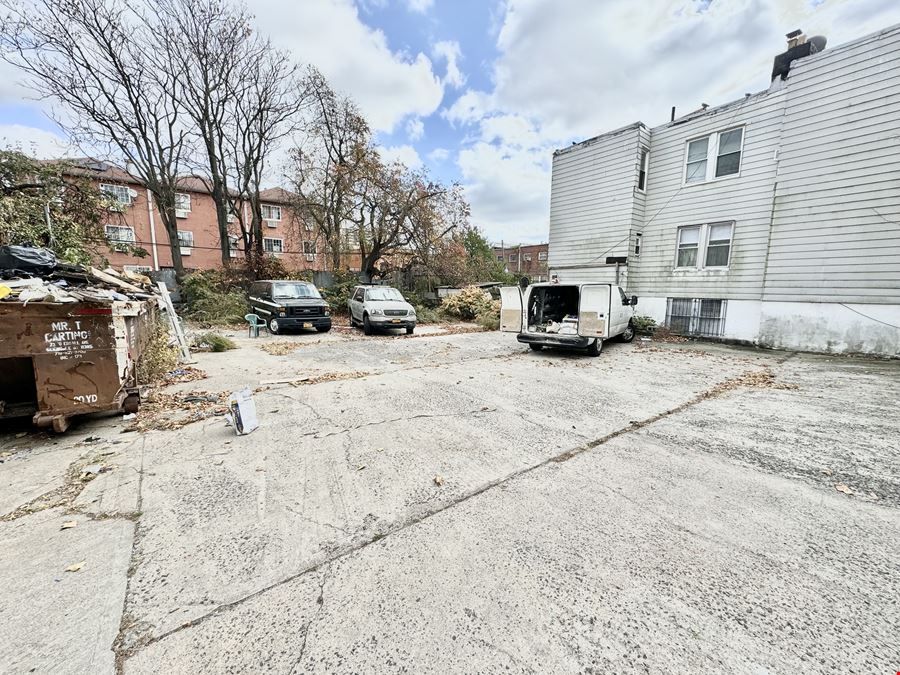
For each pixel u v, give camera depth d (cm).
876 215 856
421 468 329
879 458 353
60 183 1027
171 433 404
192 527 247
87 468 322
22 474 315
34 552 221
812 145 928
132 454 353
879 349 867
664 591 195
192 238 2836
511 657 159
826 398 547
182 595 191
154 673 151
